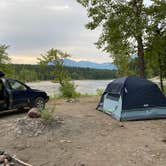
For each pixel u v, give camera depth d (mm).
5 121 12430
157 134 10016
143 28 18438
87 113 14266
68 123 11070
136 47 20156
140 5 19047
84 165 7262
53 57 35000
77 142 9086
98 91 28859
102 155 7926
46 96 16375
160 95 12984
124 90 12828
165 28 19797
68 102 19922
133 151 8219
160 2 19297
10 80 14625
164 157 7766
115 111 12961
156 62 21766
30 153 8219
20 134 9883
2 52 30781
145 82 13164
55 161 7574
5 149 8594
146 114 12625
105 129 10648
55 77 35156
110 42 20094
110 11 19438
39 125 10398
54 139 9367
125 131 10406
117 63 31719
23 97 14953
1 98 14141
